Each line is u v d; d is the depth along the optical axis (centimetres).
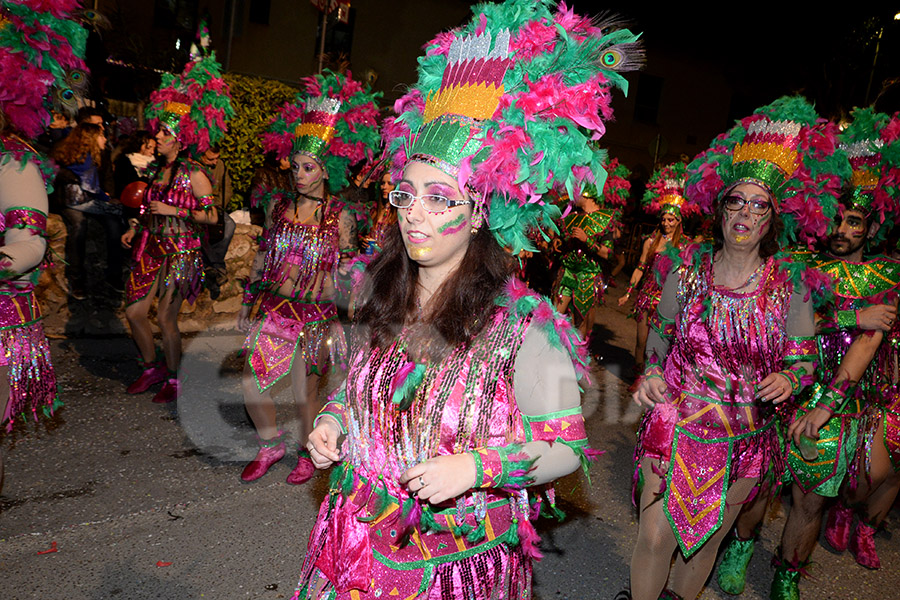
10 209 260
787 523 344
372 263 191
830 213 284
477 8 182
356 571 176
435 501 154
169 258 491
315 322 403
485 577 177
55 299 605
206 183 489
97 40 824
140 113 951
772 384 265
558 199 185
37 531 329
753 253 276
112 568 310
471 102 170
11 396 275
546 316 167
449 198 167
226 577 312
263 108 861
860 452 355
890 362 354
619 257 750
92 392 507
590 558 367
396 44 1975
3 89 255
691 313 280
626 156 2472
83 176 598
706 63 2475
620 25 179
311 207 405
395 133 197
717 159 292
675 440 274
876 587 370
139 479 392
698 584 284
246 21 1789
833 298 289
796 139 273
